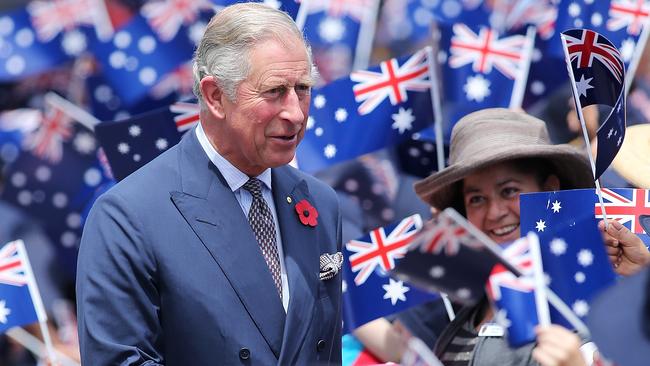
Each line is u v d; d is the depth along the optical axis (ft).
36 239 68.90
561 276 42.75
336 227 48.42
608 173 57.47
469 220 52.75
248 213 45.85
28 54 68.28
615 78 44.19
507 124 53.06
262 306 44.24
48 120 69.05
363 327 57.93
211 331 43.55
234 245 44.47
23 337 67.56
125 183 45.29
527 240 36.86
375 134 61.41
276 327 44.37
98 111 68.59
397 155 64.59
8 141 69.31
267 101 43.09
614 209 48.21
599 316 31.30
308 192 48.01
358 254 57.57
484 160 50.39
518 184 51.65
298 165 61.21
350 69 66.39
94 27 68.18
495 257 36.52
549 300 37.83
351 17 66.18
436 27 64.18
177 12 66.74
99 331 43.39
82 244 45.03
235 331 43.68
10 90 69.31
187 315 43.65
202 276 43.83
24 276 60.18
